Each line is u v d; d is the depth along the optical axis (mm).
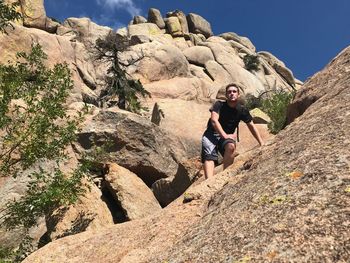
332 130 3959
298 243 2496
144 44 50594
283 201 3033
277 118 18422
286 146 4355
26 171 12805
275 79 62938
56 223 11039
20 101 14656
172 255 3584
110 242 5820
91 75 42562
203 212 4922
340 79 6305
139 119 16188
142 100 37938
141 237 5355
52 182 9961
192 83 44625
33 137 10023
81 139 15297
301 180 3213
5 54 29891
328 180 2996
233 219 3318
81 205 11422
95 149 11367
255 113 23422
